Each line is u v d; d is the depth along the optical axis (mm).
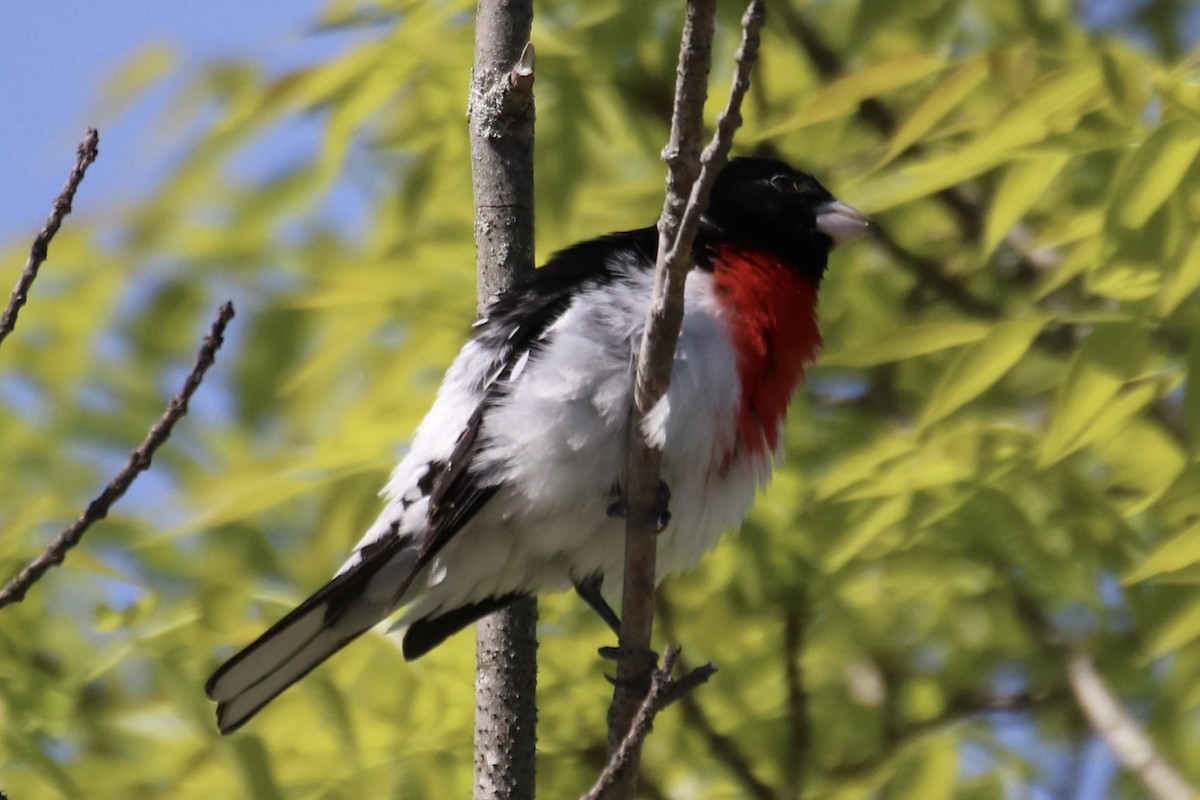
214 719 8773
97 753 9359
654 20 11047
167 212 10227
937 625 11133
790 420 10812
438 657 9781
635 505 7211
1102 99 8336
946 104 8469
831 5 11781
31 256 6852
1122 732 10281
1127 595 9773
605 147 11117
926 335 8797
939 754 9953
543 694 10211
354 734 9078
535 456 8055
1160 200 7918
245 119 10023
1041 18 11242
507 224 8625
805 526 10266
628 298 8219
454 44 10867
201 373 6793
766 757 10508
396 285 9773
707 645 10414
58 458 10984
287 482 9273
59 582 9695
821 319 11500
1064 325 10695
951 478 9328
